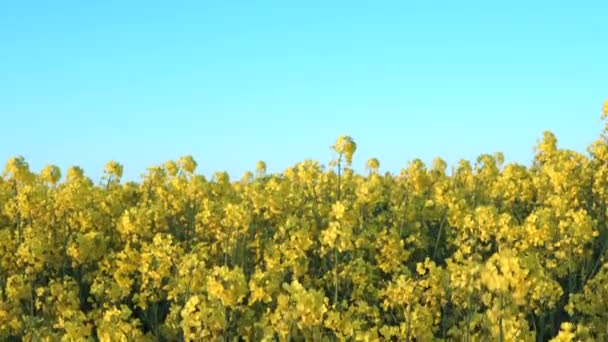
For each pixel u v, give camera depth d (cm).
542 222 1330
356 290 1200
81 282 1445
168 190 2064
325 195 2077
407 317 927
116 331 914
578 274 1395
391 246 1338
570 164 1875
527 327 830
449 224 1767
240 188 2472
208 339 841
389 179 2373
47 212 1666
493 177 2167
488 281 832
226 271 861
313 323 860
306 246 1273
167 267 1220
